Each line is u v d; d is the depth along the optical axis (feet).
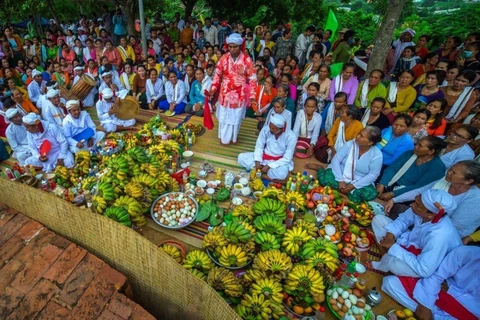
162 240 11.32
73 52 32.78
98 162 14.93
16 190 8.81
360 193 13.51
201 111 22.04
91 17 57.98
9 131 14.98
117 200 10.98
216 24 38.96
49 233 8.27
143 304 8.68
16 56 34.19
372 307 9.40
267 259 9.05
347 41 27.32
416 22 44.83
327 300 9.05
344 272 9.96
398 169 13.41
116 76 24.04
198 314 7.20
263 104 21.03
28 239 8.07
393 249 9.64
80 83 22.53
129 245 7.41
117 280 7.27
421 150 12.05
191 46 34.30
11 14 52.85
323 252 9.62
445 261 8.90
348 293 9.09
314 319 8.36
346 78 19.03
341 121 15.17
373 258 11.03
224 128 17.58
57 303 6.73
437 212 8.98
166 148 15.03
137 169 12.34
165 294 7.73
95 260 7.66
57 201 8.02
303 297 8.68
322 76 20.61
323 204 12.41
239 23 36.45
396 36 42.78
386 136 14.56
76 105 15.94
